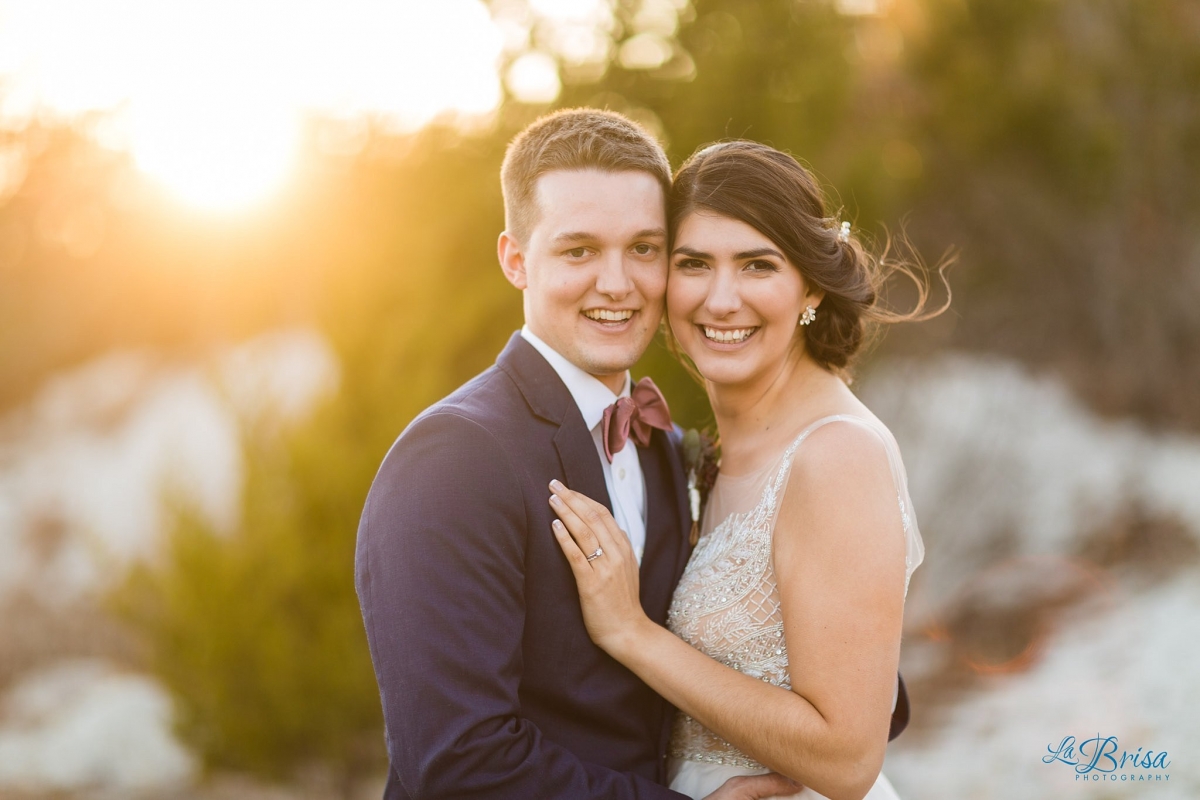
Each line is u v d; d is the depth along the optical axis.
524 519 2.04
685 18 7.23
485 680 1.90
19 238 13.62
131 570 5.68
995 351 10.79
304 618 5.27
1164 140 11.50
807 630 2.05
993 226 10.75
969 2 9.95
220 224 10.00
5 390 13.75
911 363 9.09
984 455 8.84
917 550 2.26
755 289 2.24
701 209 2.25
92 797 5.93
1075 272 11.12
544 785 1.91
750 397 2.40
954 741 5.75
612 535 2.12
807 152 6.48
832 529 2.06
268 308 8.70
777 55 6.76
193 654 5.27
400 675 1.91
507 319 6.22
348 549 5.21
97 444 11.36
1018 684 6.41
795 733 2.00
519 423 2.14
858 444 2.12
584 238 2.18
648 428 2.39
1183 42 11.53
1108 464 9.27
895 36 9.55
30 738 6.86
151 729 6.55
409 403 5.32
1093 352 11.17
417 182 7.12
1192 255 11.48
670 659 2.08
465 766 1.85
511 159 2.33
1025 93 10.09
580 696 2.09
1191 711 5.25
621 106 7.49
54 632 8.22
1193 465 9.83
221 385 5.60
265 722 5.24
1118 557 8.23
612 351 2.25
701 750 2.31
